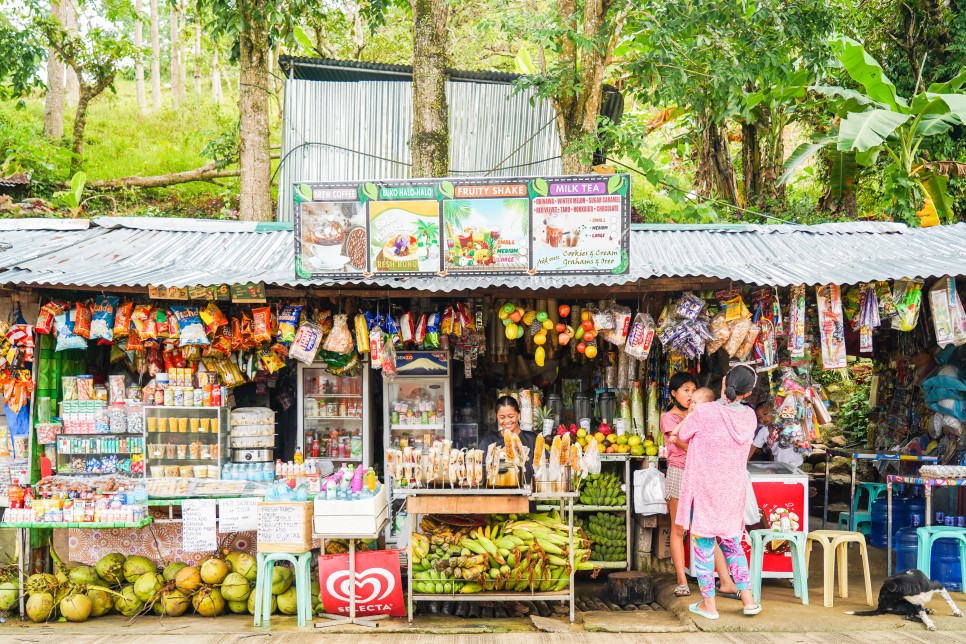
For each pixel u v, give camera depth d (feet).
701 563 16.98
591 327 20.67
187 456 19.99
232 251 22.29
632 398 22.25
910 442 24.50
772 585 20.02
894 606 16.94
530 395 22.29
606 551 21.77
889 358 28.17
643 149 50.44
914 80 40.06
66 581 18.22
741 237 24.20
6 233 23.48
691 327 19.49
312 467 19.89
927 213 34.01
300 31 41.52
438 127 30.35
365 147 33.37
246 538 20.39
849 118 30.53
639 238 24.23
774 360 19.53
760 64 31.32
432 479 17.08
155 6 65.92
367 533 17.22
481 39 47.67
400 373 22.61
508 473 17.07
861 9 41.50
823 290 19.08
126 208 44.27
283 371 23.75
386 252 18.83
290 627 17.10
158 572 19.51
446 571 17.06
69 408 19.60
